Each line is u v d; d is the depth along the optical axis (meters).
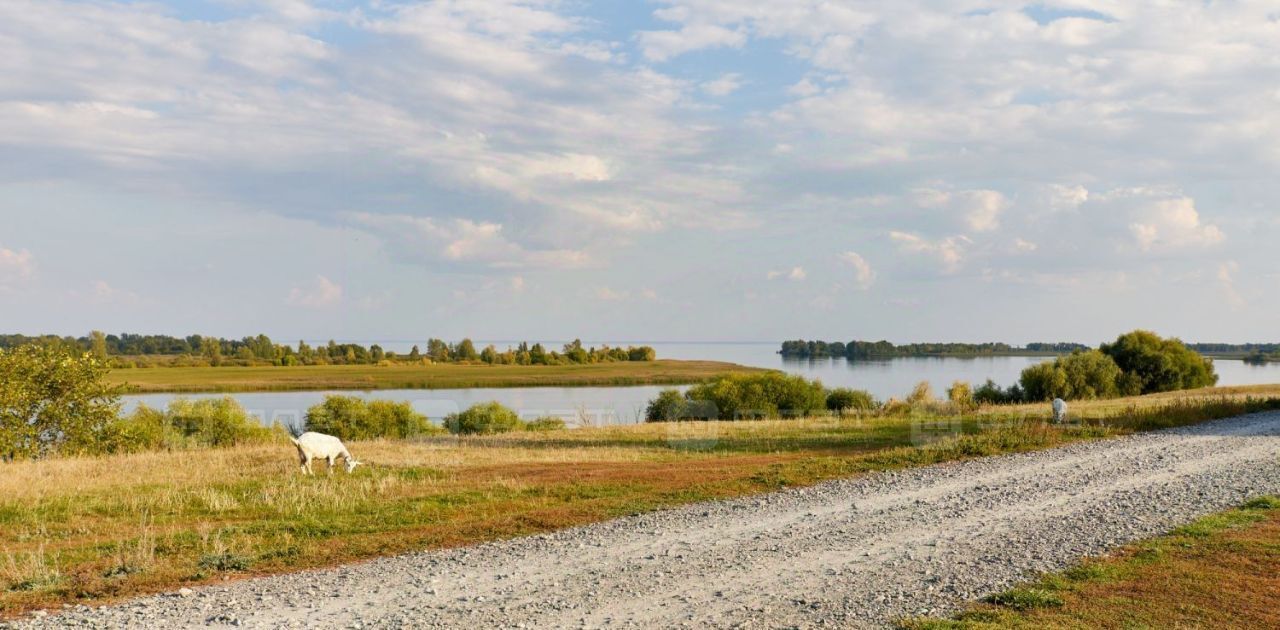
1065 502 15.66
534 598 9.82
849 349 188.12
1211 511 14.35
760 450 25.81
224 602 9.62
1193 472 19.12
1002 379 79.81
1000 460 21.77
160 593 9.99
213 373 108.56
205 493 16.83
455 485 18.11
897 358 178.12
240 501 16.50
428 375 109.00
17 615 9.11
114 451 30.77
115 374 100.94
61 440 29.88
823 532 13.39
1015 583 10.13
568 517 14.69
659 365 142.00
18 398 28.44
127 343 165.38
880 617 8.93
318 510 15.37
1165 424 30.62
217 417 36.34
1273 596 9.40
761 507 15.64
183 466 21.81
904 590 9.97
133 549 12.22
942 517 14.48
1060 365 58.00
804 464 21.09
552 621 8.95
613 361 159.00
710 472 20.02
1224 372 111.69
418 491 17.30
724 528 13.76
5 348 30.55
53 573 10.68
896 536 13.03
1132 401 44.62
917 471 20.09
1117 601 9.25
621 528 13.81
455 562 11.55
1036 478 18.64
